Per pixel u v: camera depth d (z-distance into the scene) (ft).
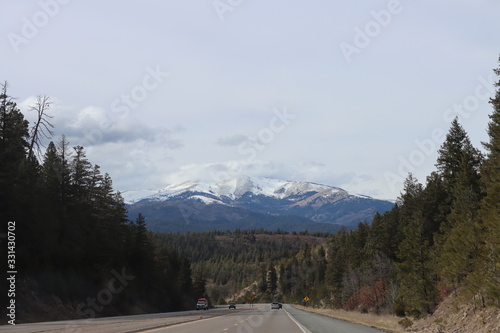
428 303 160.76
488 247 106.83
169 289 382.22
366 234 369.09
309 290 629.10
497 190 104.94
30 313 167.63
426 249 171.32
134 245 306.55
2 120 181.78
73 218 226.79
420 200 239.30
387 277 248.11
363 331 107.76
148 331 100.94
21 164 188.44
